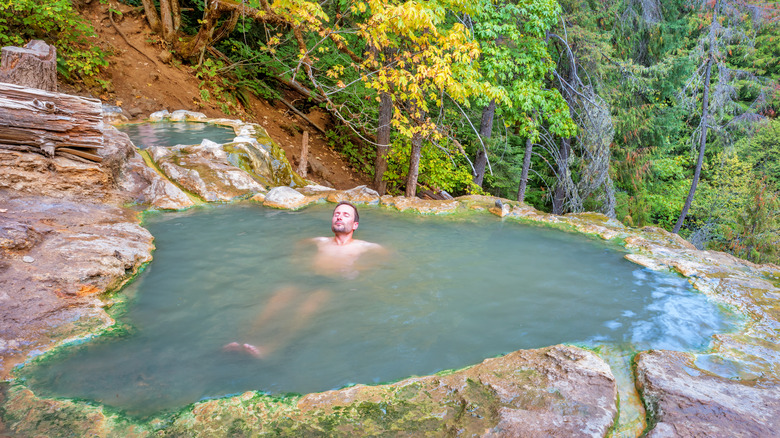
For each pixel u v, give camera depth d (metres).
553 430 2.15
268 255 4.50
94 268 3.61
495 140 13.76
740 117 17.89
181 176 6.49
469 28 11.20
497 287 4.04
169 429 2.16
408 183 10.53
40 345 2.81
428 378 2.62
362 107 13.53
